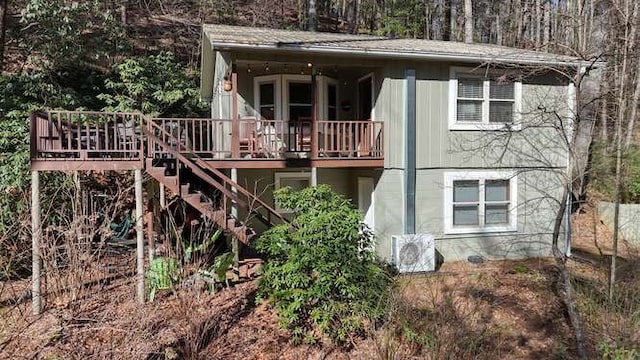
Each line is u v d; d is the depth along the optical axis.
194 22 20.69
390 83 9.47
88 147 7.45
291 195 7.39
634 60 10.97
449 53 9.22
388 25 21.45
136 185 7.44
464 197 10.02
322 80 11.20
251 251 10.20
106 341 5.57
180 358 5.50
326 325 5.93
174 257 7.41
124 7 18.41
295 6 24.88
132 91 13.66
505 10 23.75
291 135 10.92
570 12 12.38
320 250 6.29
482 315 6.91
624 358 5.46
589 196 13.73
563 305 7.31
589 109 10.70
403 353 5.49
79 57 13.43
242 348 5.95
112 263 8.36
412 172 9.50
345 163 9.34
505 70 9.81
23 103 11.30
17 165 9.16
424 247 9.05
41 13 11.67
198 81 17.03
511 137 10.09
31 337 5.46
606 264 9.34
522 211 10.22
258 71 10.91
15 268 6.97
